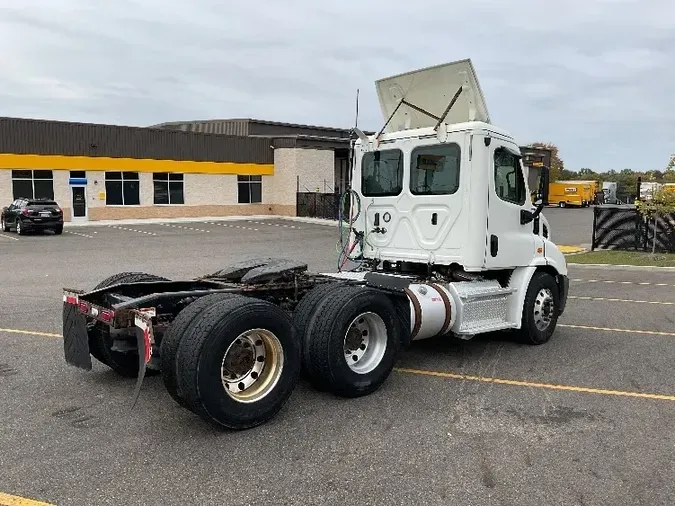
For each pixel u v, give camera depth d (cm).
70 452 425
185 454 423
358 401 539
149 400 535
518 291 722
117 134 3312
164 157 3509
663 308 1030
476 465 411
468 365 661
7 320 858
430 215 695
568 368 652
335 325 518
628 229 2048
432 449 436
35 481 381
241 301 469
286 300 591
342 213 798
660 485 384
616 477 395
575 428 479
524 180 733
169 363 446
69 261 1648
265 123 4794
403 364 663
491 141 668
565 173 10469
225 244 2209
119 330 536
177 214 3616
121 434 458
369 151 757
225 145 3756
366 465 409
